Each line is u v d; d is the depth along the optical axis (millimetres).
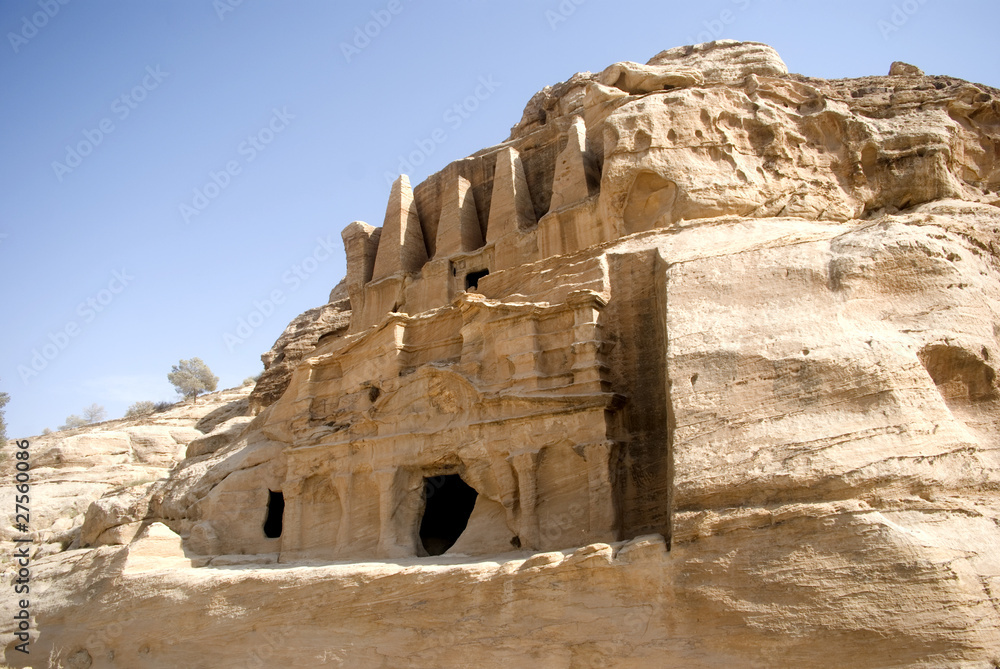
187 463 31656
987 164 21906
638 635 12180
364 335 24141
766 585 11320
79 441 34844
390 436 21344
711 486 12547
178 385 62625
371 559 20203
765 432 12805
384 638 15359
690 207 20328
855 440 12133
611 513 16188
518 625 13594
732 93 22156
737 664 11164
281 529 25297
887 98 22297
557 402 17688
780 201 20297
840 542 11141
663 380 16984
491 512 19062
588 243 22453
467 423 19562
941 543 10914
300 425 24703
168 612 19234
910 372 12648
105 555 22047
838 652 10562
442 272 28094
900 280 14133
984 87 22828
